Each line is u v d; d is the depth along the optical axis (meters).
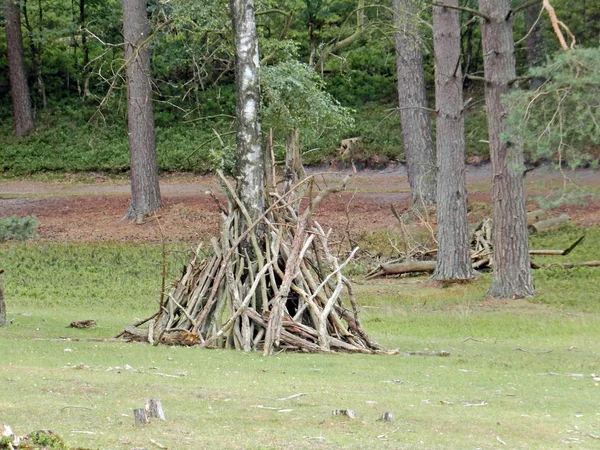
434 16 24.45
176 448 6.61
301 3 41.00
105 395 8.48
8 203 34.53
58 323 16.55
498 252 21.38
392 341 15.27
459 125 24.30
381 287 23.50
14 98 41.97
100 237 30.09
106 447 6.55
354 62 45.12
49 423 7.24
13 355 11.44
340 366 11.36
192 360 11.41
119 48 43.72
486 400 9.15
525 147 13.92
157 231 30.62
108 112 43.22
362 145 39.38
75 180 39.16
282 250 13.44
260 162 13.98
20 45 41.88
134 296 21.77
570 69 11.64
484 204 31.34
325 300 13.17
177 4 19.52
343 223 30.64
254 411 7.98
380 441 7.07
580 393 9.87
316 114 20.03
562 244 26.64
